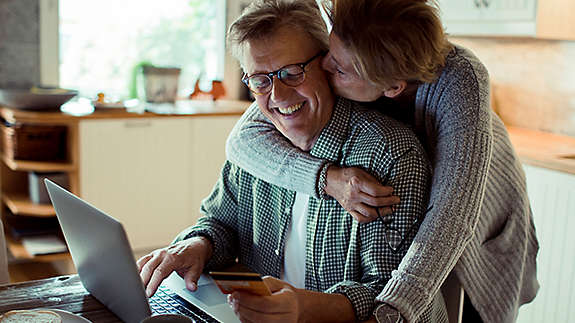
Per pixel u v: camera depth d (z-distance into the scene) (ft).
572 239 9.05
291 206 5.12
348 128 4.84
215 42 15.47
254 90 4.66
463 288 4.98
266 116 4.98
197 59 15.35
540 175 9.46
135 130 12.24
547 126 11.61
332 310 4.15
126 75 14.55
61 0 13.44
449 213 4.23
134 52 14.55
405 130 4.72
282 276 5.36
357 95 4.51
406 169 4.53
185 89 15.28
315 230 4.91
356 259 4.70
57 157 12.25
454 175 4.33
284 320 3.85
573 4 10.32
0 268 5.62
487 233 5.11
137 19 14.44
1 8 12.72
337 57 4.29
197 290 4.85
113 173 12.18
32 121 11.24
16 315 3.77
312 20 4.57
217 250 5.45
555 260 9.35
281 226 5.20
